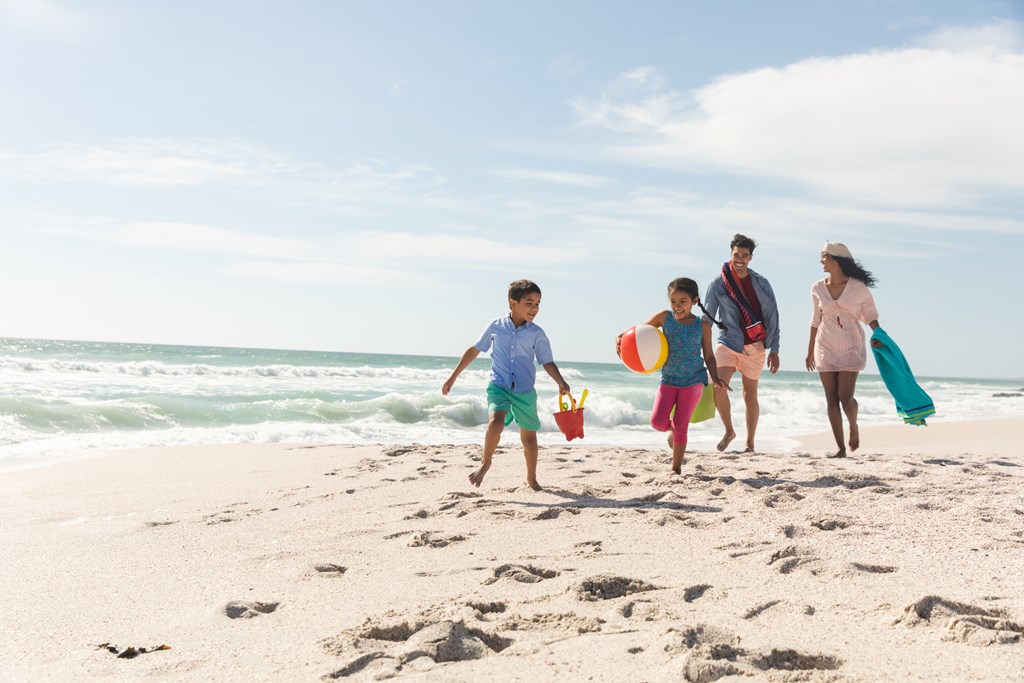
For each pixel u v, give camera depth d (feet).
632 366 18.47
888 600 9.18
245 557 12.78
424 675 7.36
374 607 9.78
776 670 7.08
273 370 90.48
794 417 56.08
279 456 26.61
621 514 14.78
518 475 20.18
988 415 63.31
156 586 11.25
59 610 10.13
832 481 18.22
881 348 22.71
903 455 24.80
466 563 11.76
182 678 7.52
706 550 12.07
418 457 24.95
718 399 24.90
